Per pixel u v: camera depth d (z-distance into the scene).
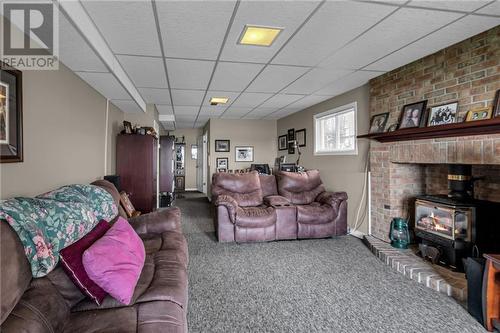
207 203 7.19
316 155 5.34
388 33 2.37
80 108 3.05
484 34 2.39
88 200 2.04
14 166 1.87
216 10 1.98
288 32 2.34
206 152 8.35
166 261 1.91
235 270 2.85
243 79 3.70
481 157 2.38
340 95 4.56
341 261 3.10
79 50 2.29
